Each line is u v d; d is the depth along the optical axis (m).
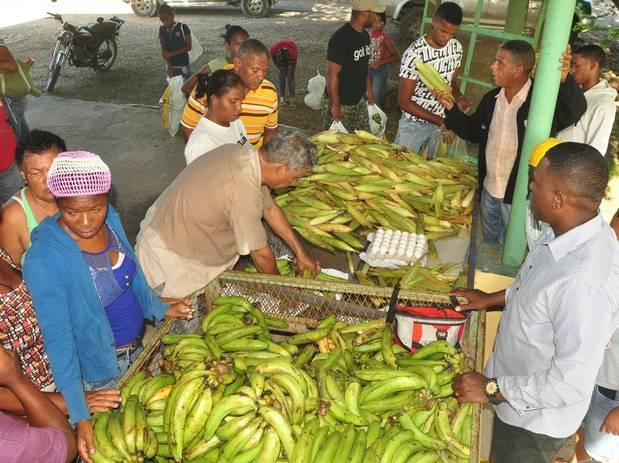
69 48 10.86
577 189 2.20
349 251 3.97
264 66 4.38
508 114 4.12
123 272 2.73
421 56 5.26
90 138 8.59
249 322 3.14
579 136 4.52
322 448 2.39
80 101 10.10
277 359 2.66
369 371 2.74
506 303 2.73
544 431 2.55
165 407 2.51
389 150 4.91
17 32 14.95
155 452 2.35
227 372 2.53
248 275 3.28
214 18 15.95
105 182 2.31
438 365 2.81
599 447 3.11
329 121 6.52
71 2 18.56
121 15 16.61
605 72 10.67
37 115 9.46
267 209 3.37
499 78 4.03
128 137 8.63
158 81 11.30
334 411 2.54
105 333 2.65
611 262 2.20
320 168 4.63
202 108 4.57
